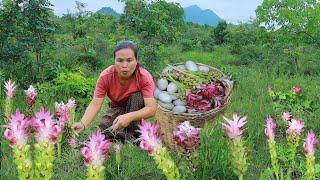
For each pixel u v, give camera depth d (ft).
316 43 46.73
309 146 10.41
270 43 47.96
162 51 37.29
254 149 16.26
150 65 35.47
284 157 14.58
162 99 16.60
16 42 29.19
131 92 16.89
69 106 16.33
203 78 17.63
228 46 71.97
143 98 16.90
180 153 13.62
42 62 29.84
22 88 28.43
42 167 9.02
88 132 15.74
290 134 12.41
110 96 17.29
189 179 12.38
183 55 60.70
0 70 25.73
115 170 13.89
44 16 30.04
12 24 29.09
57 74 28.94
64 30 55.67
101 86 17.01
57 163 14.14
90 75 35.86
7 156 14.44
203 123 16.14
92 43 46.09
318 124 19.51
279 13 46.26
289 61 43.19
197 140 12.35
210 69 18.80
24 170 8.91
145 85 16.80
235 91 27.76
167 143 16.20
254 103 23.47
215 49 75.97
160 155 9.64
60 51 37.73
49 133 9.05
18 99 23.72
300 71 40.11
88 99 25.75
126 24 37.37
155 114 17.03
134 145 15.74
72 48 40.83
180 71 17.89
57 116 15.75
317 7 45.09
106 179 13.50
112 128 15.84
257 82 30.81
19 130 8.89
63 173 13.33
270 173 12.21
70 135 15.62
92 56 40.45
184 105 16.57
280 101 22.90
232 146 10.54
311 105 22.75
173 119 15.98
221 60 56.08
